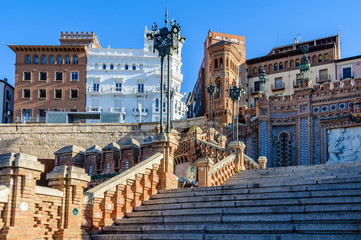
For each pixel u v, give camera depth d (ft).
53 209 45.47
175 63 286.25
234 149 86.84
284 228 41.75
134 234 48.37
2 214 40.42
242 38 276.41
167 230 47.88
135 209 56.65
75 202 47.67
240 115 176.14
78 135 191.21
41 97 260.42
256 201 49.24
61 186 47.01
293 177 68.49
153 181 60.49
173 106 274.16
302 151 157.48
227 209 49.03
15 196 41.14
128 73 274.16
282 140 163.63
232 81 184.03
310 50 224.74
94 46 293.23
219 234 43.52
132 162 83.35
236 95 99.25
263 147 162.71
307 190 50.98
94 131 190.39
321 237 38.32
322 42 249.96
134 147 84.28
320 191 48.19
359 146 146.00
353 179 51.90
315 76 220.02
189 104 320.29
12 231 40.06
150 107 271.90
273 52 265.75
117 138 187.52
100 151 91.71
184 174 105.29
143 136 184.75
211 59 187.42
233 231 44.14
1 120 264.11
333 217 41.63
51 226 45.06
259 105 166.71
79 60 268.62
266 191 53.11
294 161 159.22
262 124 164.76
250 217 45.44
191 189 58.80
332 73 216.13
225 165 80.02
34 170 43.09
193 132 105.50
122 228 50.85
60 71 264.72
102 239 49.42
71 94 264.72
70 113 206.49
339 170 66.74
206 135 112.78
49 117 205.98
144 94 271.28
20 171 41.52
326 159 152.25
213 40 264.72
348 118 149.48
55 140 192.34
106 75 270.46
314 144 156.25
